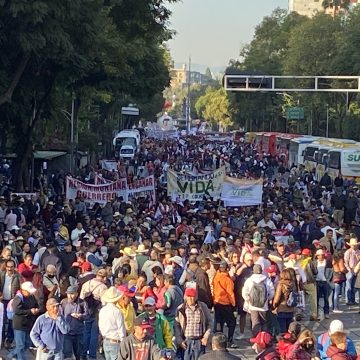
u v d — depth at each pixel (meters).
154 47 54.75
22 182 38.53
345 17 84.88
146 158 70.94
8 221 26.72
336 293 21.19
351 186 44.75
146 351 11.24
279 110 110.31
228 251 19.70
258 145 101.94
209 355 10.28
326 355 11.20
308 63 83.75
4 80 29.36
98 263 18.38
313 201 36.72
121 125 109.25
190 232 24.81
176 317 14.23
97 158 71.69
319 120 98.88
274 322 16.58
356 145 55.62
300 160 70.06
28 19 24.80
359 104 81.12
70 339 15.07
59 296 15.54
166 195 34.03
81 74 32.97
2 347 16.55
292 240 23.95
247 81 45.91
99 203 31.05
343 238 24.69
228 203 30.92
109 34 37.62
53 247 18.45
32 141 39.53
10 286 16.25
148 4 39.66
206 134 151.62
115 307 13.85
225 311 17.12
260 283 16.55
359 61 74.94
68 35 26.80
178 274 17.78
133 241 20.91
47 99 38.06
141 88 54.94
